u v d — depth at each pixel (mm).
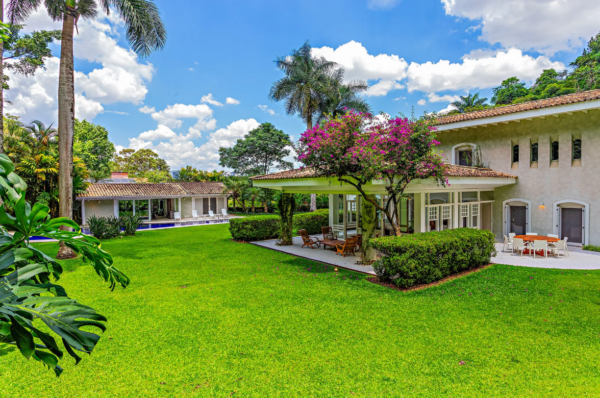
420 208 12273
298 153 9156
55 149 22625
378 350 4926
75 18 12414
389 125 9008
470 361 4586
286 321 6059
